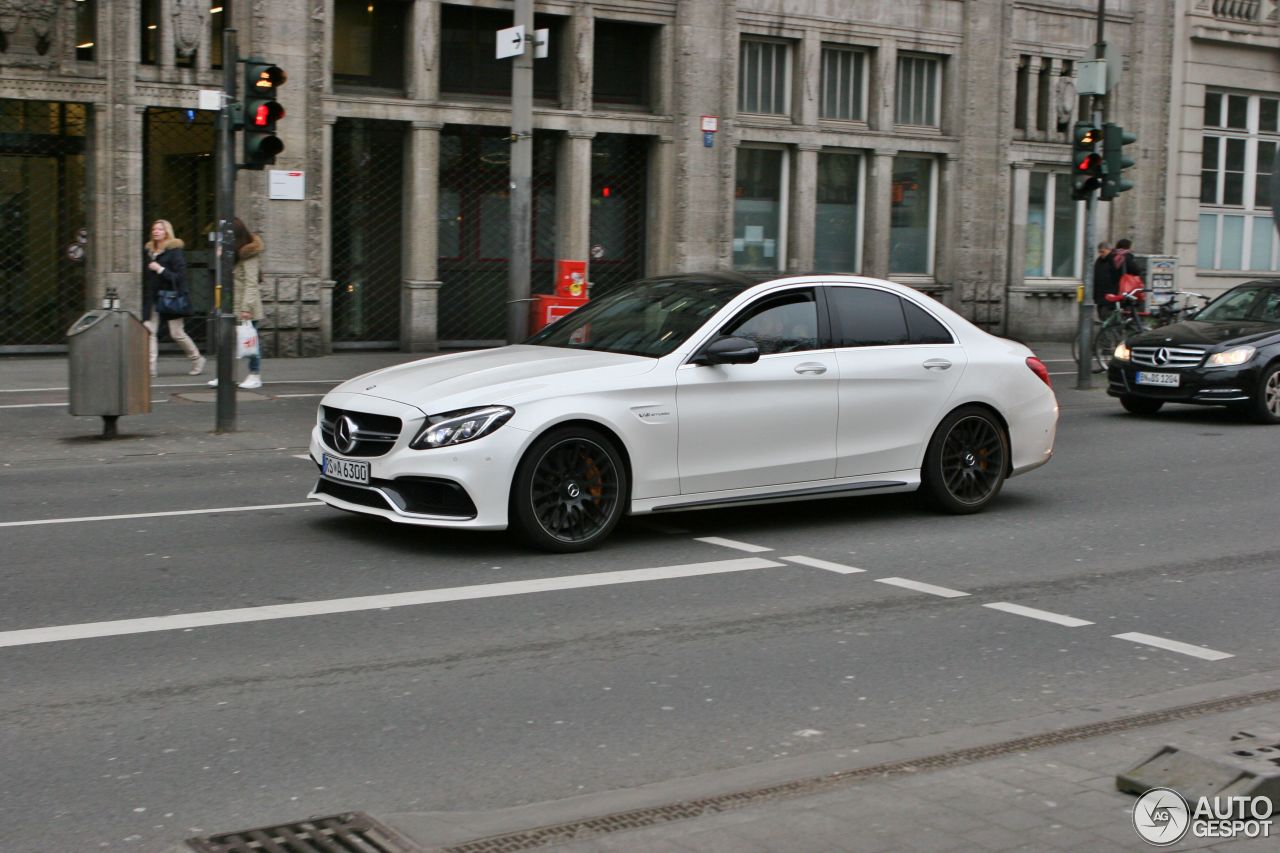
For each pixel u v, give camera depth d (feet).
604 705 19.47
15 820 15.23
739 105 84.33
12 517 31.94
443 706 19.26
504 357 30.53
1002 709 19.63
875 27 87.66
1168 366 54.70
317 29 70.38
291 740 17.84
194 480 37.68
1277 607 25.90
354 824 14.87
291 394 56.85
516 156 60.34
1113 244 100.78
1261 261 109.29
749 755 17.63
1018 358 34.94
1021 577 27.91
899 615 24.73
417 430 27.50
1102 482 40.11
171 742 17.67
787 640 22.97
